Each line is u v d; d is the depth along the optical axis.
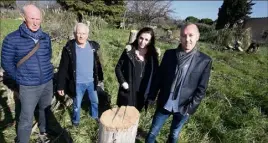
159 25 18.53
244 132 3.65
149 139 2.79
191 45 2.29
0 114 3.70
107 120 2.00
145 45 2.81
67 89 3.33
